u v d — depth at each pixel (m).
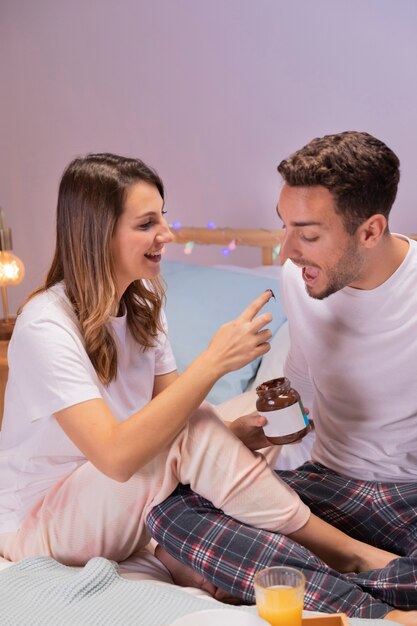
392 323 1.46
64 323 1.44
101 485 1.44
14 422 1.52
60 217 1.48
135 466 1.36
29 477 1.54
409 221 2.57
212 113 2.93
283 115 2.77
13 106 3.37
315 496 1.56
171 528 1.41
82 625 1.24
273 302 2.38
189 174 3.03
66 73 3.23
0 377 2.33
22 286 3.51
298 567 1.36
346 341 1.52
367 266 1.43
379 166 1.36
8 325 2.57
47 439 1.49
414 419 1.51
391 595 1.35
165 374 1.69
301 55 2.69
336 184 1.34
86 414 1.38
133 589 1.33
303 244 1.39
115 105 3.15
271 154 2.82
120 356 1.55
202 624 1.01
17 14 3.29
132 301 1.58
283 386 1.45
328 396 1.59
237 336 1.40
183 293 2.46
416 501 1.48
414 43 2.47
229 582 1.37
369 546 1.46
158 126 3.06
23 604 1.30
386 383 1.50
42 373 1.41
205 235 2.92
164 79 3.01
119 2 3.06
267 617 1.01
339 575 1.37
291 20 2.69
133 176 1.45
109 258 1.45
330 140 1.39
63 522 1.47
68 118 3.27
